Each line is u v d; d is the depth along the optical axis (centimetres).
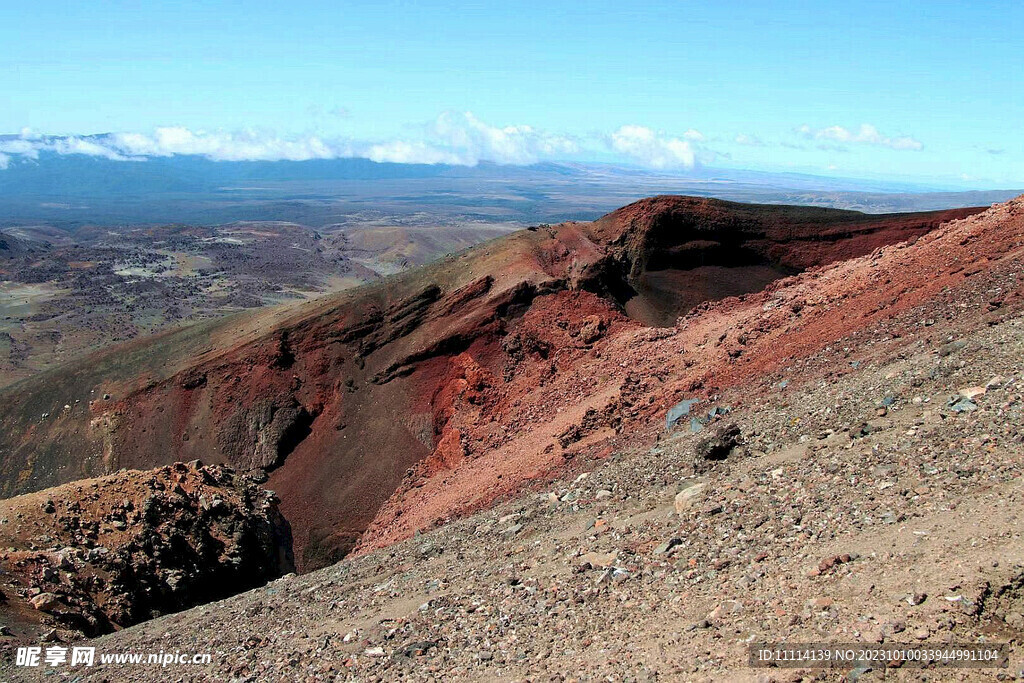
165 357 6116
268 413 5406
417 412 5244
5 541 3023
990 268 2636
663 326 5706
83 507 3309
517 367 5200
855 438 1792
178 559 3356
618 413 3478
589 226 6612
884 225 6256
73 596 2877
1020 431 1466
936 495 1373
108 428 5712
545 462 3375
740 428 2214
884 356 2367
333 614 2028
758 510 1606
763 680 984
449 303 5631
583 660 1259
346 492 4922
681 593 1388
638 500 2020
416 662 1473
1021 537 1109
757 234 6425
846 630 1054
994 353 1894
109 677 1927
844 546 1315
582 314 5325
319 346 5669
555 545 1922
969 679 906
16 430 5972
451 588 1880
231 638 2048
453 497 3800
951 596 1041
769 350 3175
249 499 4081
